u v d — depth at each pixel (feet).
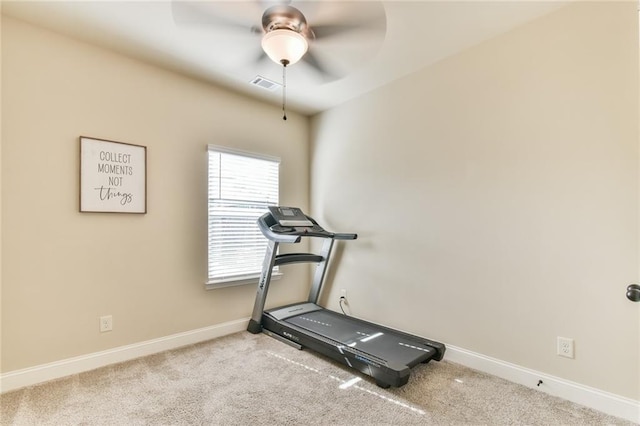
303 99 11.39
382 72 9.44
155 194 9.02
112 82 8.26
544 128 6.97
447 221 8.64
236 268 10.84
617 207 6.10
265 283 10.39
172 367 7.95
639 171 5.88
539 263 7.02
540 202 7.02
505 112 7.55
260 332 10.50
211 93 10.19
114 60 8.29
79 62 7.77
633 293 5.75
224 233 10.54
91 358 7.85
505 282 7.53
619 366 6.05
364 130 10.91
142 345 8.68
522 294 7.26
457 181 8.45
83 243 7.81
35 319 7.17
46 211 7.31
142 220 8.77
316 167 12.78
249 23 6.18
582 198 6.48
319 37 6.70
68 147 7.60
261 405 6.32
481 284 7.94
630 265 5.97
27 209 7.09
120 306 8.36
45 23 7.13
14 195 6.95
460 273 8.35
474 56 8.09
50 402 6.36
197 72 9.37
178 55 8.43
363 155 10.94
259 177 11.55
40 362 7.21
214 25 6.30
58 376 7.38
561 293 6.72
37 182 7.21
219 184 10.43
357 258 11.07
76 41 7.73
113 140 8.27
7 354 6.85
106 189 8.13
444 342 8.64
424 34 7.55
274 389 6.92
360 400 6.51
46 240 7.31
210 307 10.15
